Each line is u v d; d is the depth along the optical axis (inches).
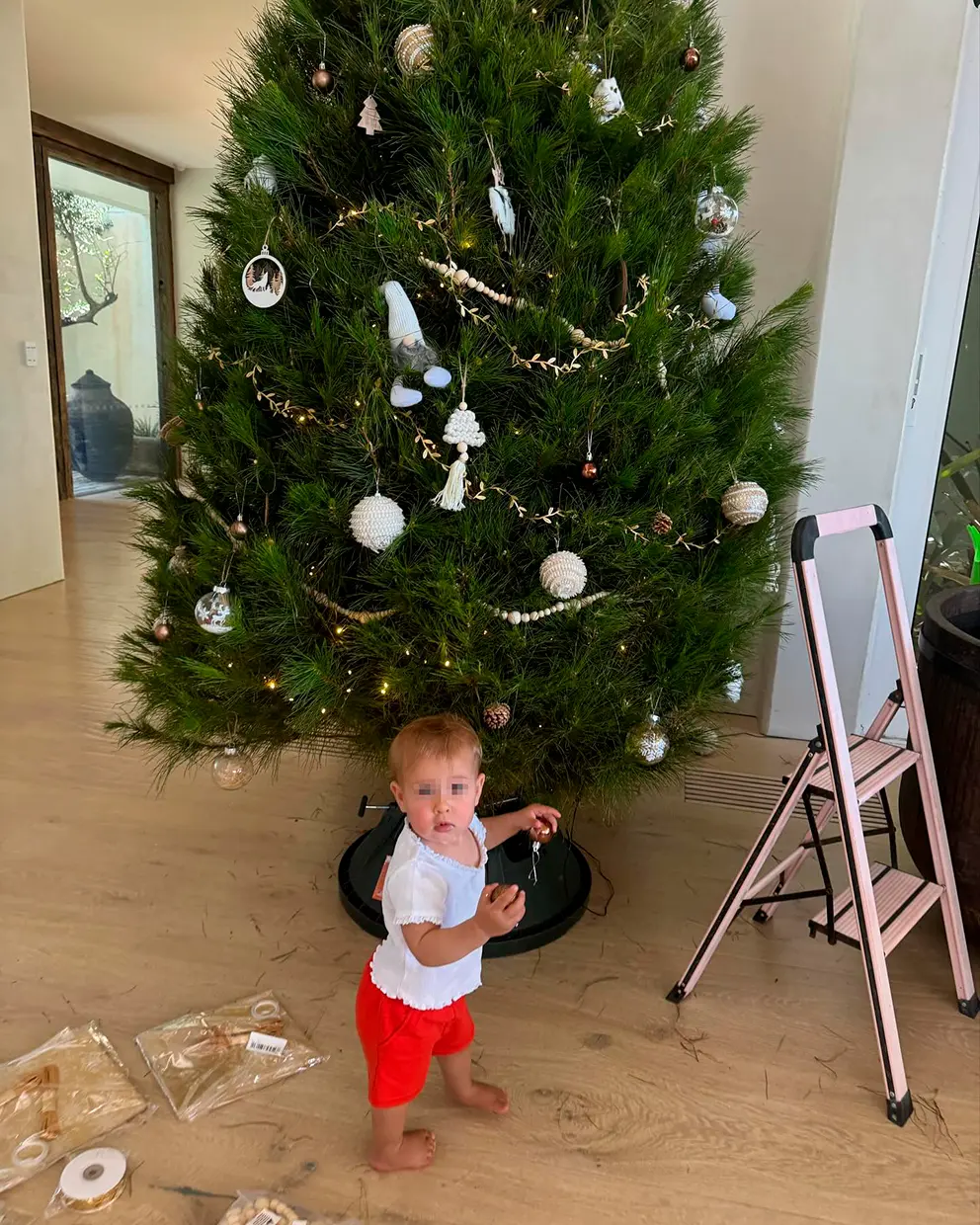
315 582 57.6
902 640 60.6
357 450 53.7
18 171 145.2
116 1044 54.9
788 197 99.1
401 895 43.3
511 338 53.0
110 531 211.0
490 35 51.4
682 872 77.0
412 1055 44.6
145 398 290.2
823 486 99.0
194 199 285.9
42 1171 46.1
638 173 53.2
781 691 104.5
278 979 61.2
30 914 67.6
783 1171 47.8
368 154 55.8
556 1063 54.7
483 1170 47.1
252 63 61.6
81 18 156.6
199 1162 47.0
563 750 59.3
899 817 78.1
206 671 56.2
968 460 102.7
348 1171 46.8
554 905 68.8
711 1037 57.4
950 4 85.0
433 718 47.1
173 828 81.1
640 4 58.1
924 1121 51.3
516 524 56.1
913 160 89.2
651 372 55.1
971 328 98.2
